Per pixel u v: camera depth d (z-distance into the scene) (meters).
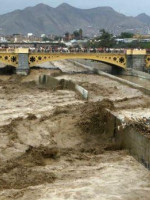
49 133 55.47
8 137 52.50
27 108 70.19
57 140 53.28
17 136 53.19
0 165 42.06
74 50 133.75
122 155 46.56
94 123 56.91
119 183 37.50
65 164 43.38
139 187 36.69
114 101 73.25
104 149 49.50
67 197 34.12
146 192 35.59
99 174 39.97
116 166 42.59
